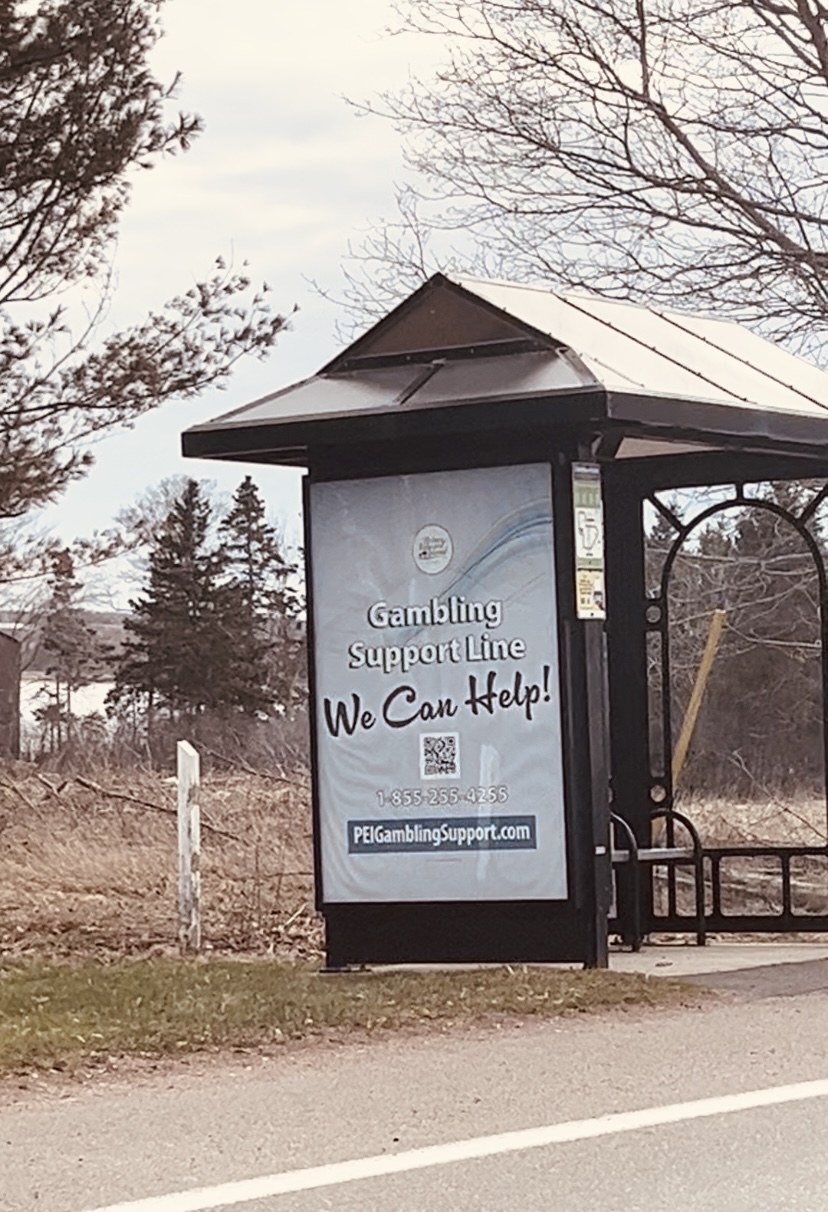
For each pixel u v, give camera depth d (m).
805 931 14.63
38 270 21.58
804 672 22.19
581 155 22.42
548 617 12.30
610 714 15.03
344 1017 10.52
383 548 12.76
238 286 22.03
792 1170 7.09
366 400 12.48
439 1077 9.03
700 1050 9.63
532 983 11.61
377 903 12.69
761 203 22.47
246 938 15.18
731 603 22.00
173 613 72.62
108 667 73.06
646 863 14.58
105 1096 8.70
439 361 12.67
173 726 43.53
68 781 24.39
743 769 22.38
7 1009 10.90
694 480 14.79
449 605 12.57
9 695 54.75
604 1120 7.99
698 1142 7.57
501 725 12.41
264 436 12.62
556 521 12.27
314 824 12.90
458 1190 6.93
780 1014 10.77
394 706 12.70
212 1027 10.20
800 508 21.41
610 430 12.35
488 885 12.44
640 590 15.01
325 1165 7.32
